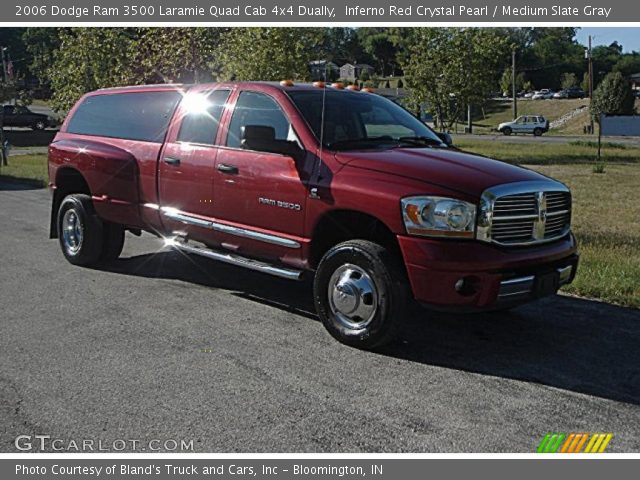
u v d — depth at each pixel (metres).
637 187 17.75
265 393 4.25
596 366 4.77
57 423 3.85
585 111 73.50
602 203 14.22
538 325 5.66
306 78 18.41
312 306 6.17
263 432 3.77
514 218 4.81
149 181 6.75
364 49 108.00
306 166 5.39
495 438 3.73
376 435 3.75
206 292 6.60
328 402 4.14
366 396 4.23
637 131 56.47
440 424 3.88
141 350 4.97
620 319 5.82
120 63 22.25
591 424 3.89
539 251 4.93
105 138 7.45
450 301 4.65
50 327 5.48
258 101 5.96
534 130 55.50
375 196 4.86
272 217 5.59
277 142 5.41
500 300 4.68
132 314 5.85
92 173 7.32
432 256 4.62
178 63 21.38
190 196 6.32
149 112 7.02
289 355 4.91
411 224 4.69
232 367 4.67
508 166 5.28
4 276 7.16
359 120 5.89
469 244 4.64
